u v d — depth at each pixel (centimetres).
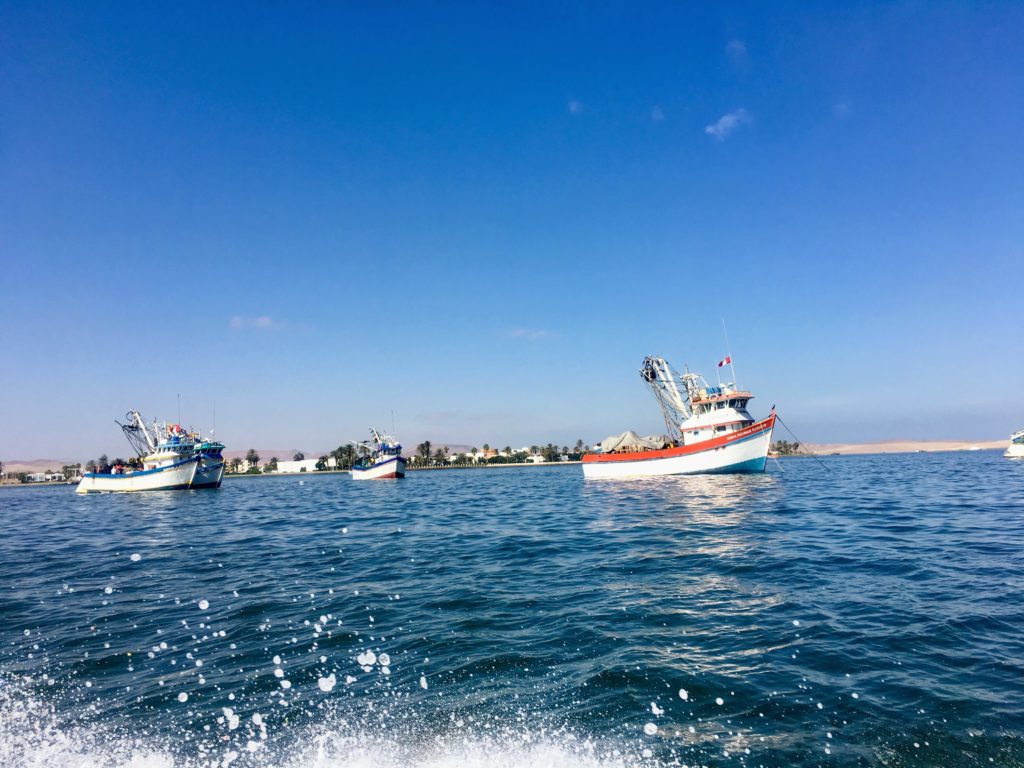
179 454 7769
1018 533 1838
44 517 4069
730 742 598
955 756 564
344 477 17600
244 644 951
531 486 6619
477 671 804
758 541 1797
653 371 6200
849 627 951
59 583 1514
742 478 5025
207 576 1562
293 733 626
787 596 1150
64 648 947
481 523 2772
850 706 672
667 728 629
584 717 658
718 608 1084
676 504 3141
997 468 6888
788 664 803
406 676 792
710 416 5488
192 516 3691
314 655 888
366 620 1080
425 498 5016
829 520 2266
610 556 1669
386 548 2006
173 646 950
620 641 916
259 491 7338
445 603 1195
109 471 8462
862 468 7938
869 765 551
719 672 780
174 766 561
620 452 6359
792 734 612
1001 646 848
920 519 2241
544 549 1861
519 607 1147
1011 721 628
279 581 1465
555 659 845
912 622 966
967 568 1350
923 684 727
